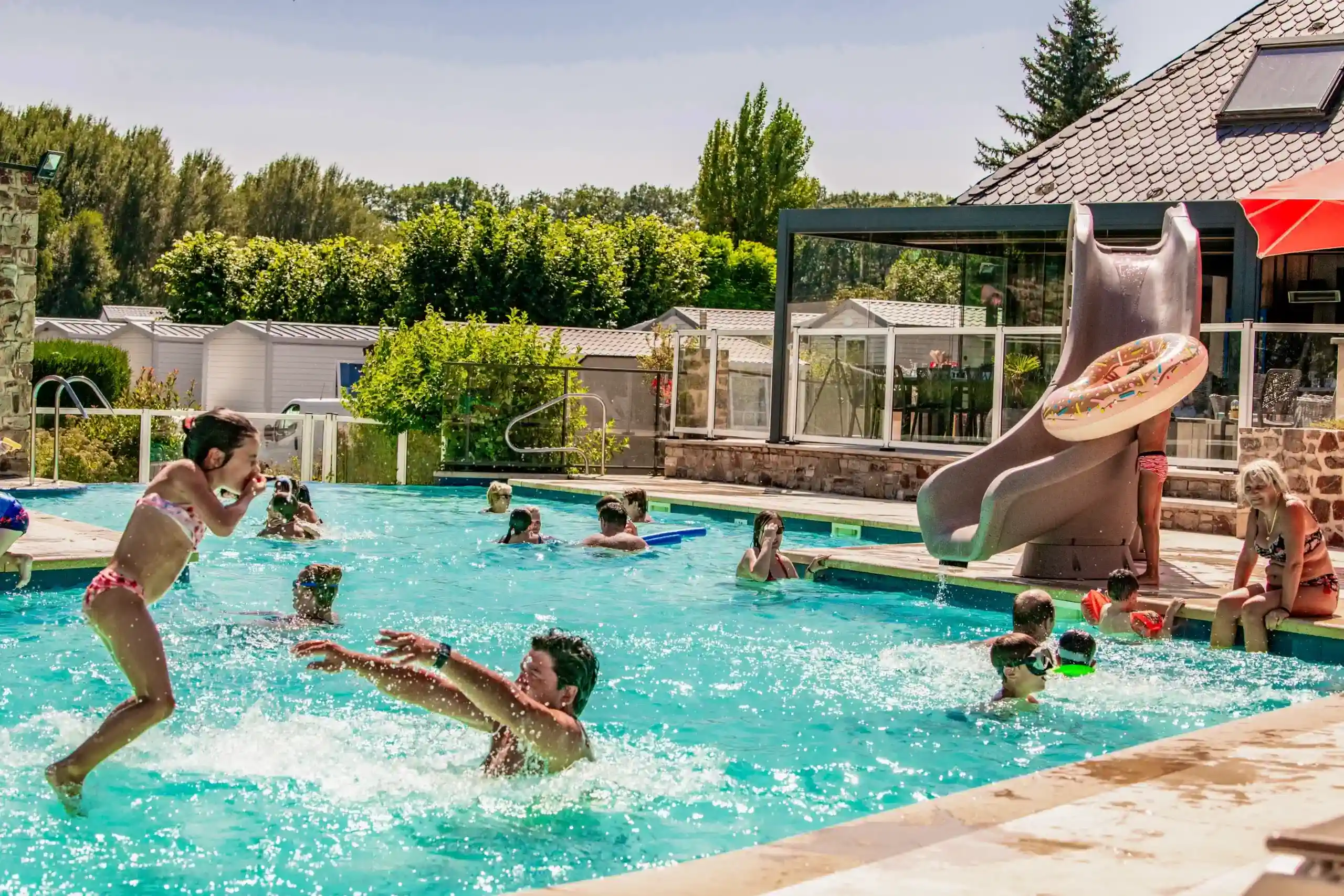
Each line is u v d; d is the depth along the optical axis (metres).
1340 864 1.75
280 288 49.12
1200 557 11.51
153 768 5.25
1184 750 4.74
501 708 4.88
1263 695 7.01
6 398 18.14
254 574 10.55
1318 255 16.41
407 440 21.72
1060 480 9.46
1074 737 6.15
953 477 10.21
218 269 49.91
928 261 17.64
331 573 8.51
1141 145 18.12
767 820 4.85
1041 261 16.83
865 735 6.13
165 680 5.00
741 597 10.07
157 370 38.06
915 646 8.23
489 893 4.05
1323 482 12.65
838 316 18.38
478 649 7.85
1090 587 9.52
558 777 5.16
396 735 5.78
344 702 6.38
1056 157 18.73
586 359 28.64
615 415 22.81
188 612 8.74
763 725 6.29
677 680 7.21
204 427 5.23
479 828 4.64
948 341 17.12
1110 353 9.80
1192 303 10.06
